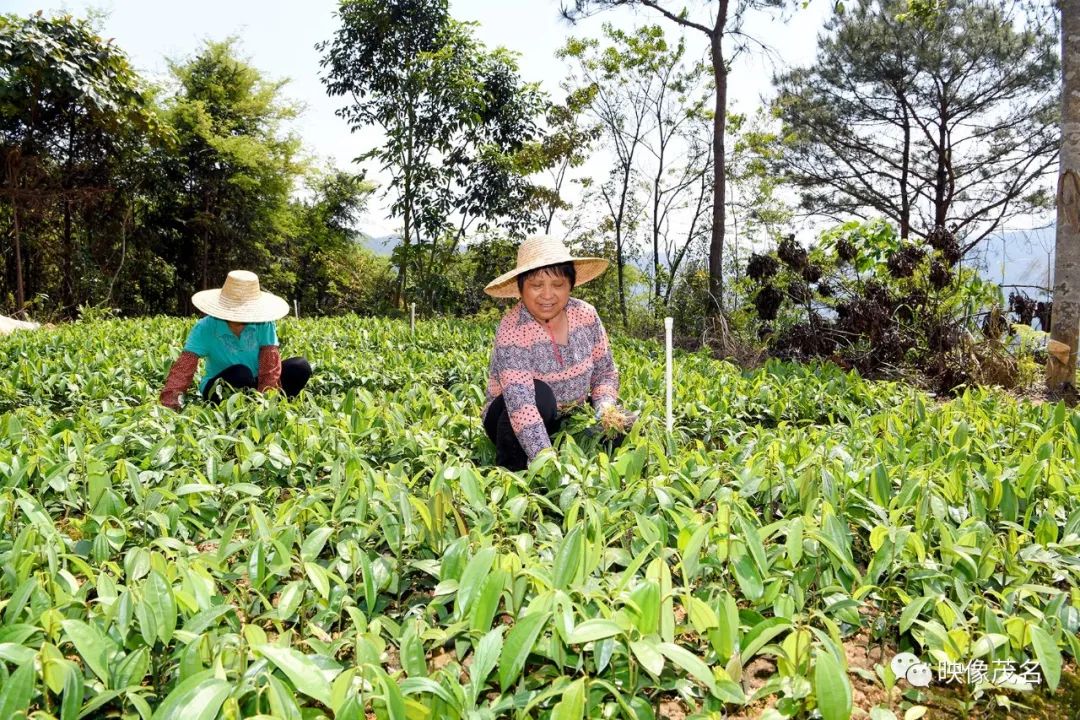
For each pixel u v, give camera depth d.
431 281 17.83
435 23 17.61
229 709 1.56
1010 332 7.89
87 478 2.98
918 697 2.14
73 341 7.84
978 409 4.41
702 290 13.95
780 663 1.95
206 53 21.52
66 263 16.91
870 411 5.00
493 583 1.93
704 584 2.38
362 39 17.59
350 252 28.91
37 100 14.82
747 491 2.82
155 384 5.88
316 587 2.14
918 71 19.62
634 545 2.56
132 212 18.61
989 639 2.05
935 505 2.67
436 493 2.54
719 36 12.77
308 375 5.61
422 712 1.68
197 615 1.97
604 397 4.01
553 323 3.84
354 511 2.70
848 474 2.98
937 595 2.19
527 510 2.87
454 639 2.22
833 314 9.81
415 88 17.27
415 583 2.61
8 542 2.43
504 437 3.77
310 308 27.06
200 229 20.67
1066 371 6.86
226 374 5.15
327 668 1.89
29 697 1.56
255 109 21.69
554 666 2.03
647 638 1.82
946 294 8.39
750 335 10.28
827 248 9.42
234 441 3.52
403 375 6.21
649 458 3.29
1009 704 2.14
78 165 16.52
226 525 2.85
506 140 18.70
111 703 1.95
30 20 14.48
